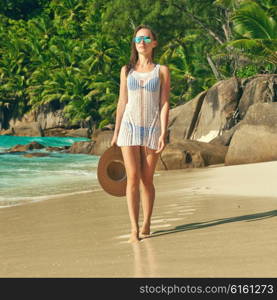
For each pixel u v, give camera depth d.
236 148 16.06
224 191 7.91
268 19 25.97
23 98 55.31
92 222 5.98
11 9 61.88
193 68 42.19
